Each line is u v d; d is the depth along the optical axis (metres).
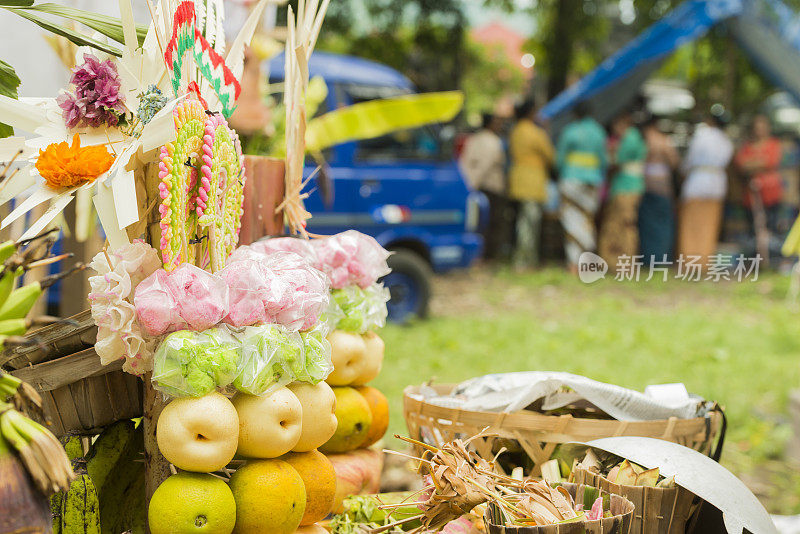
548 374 2.19
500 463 2.08
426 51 12.16
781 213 10.70
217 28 1.94
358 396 2.02
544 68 12.33
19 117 1.67
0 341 1.24
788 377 5.90
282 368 1.54
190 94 1.62
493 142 10.77
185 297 1.46
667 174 9.77
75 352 1.65
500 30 18.95
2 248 1.31
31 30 2.69
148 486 1.63
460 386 2.31
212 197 1.66
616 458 1.89
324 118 4.37
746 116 11.82
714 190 9.48
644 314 8.20
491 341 6.87
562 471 1.97
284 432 1.54
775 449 4.44
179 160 1.52
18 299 1.29
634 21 13.27
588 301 8.86
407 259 7.26
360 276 2.00
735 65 10.87
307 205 6.71
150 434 1.61
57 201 1.55
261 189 2.17
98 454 1.70
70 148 1.54
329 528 1.88
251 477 1.54
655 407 2.07
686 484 1.71
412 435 2.14
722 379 5.81
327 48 12.14
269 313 1.56
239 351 1.50
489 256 11.26
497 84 18.66
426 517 1.60
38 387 1.61
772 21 9.16
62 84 2.77
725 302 8.84
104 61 1.66
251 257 1.69
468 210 7.78
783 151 10.80
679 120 12.15
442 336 6.81
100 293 1.46
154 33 1.74
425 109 4.38
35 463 1.25
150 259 1.53
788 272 10.33
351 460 2.04
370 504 1.93
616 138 9.95
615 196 9.70
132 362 1.51
